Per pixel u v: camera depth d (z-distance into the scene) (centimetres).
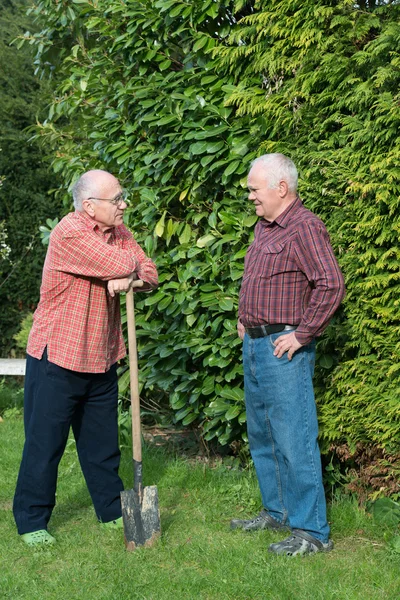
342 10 399
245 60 451
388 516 389
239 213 460
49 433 382
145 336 532
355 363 401
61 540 388
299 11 405
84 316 379
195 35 468
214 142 455
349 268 398
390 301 388
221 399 478
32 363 391
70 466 511
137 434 373
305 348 364
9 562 362
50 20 602
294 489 370
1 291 880
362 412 399
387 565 347
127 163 528
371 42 383
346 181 390
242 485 454
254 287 367
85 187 375
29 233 884
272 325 363
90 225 379
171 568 348
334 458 442
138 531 370
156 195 507
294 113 420
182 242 487
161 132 497
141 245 527
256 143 449
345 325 407
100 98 555
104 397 402
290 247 356
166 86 485
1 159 887
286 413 364
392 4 391
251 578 331
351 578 332
